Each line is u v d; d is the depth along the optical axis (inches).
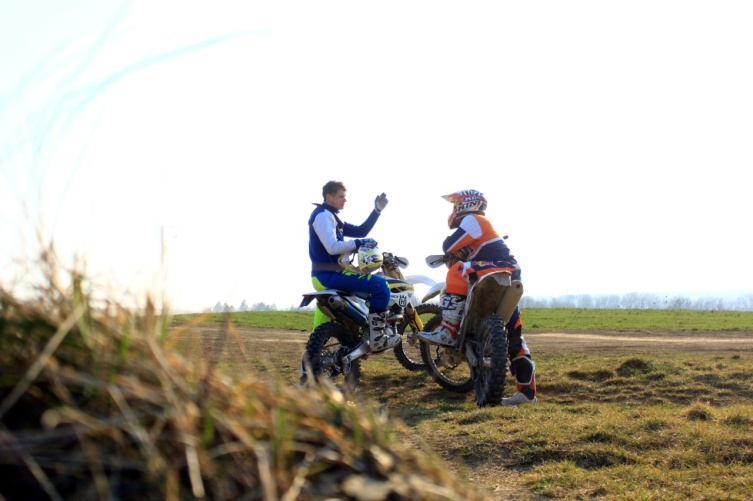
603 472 152.6
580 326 626.2
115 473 46.8
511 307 237.1
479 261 254.1
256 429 52.2
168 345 57.7
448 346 259.9
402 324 287.7
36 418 49.1
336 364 255.4
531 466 160.4
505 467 160.6
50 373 49.1
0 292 53.3
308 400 59.0
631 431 177.3
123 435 48.1
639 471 151.9
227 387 54.4
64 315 53.7
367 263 252.8
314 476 51.9
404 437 182.9
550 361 326.0
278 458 50.4
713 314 845.8
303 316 801.6
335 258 258.2
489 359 239.9
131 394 49.5
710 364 292.4
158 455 47.5
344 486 51.3
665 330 581.0
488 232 257.1
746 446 165.5
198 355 64.7
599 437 174.1
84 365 50.8
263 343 402.6
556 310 942.4
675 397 242.2
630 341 457.1
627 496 137.3
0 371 49.8
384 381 289.3
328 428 55.4
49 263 56.6
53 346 48.9
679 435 173.5
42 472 46.4
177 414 49.3
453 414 215.3
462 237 256.8
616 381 265.3
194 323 63.2
